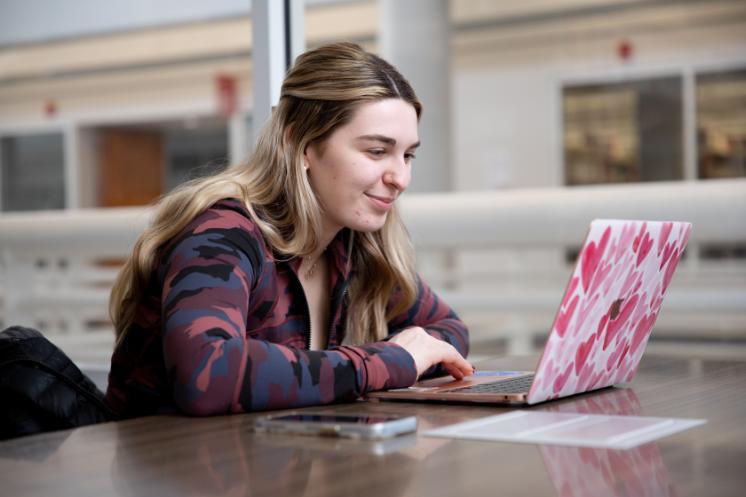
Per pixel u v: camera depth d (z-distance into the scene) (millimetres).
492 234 3002
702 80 5551
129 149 6590
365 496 540
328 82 1050
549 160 6039
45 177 6488
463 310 3801
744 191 2502
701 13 5488
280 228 1071
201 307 898
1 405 981
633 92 5758
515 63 6094
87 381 1071
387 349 960
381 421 724
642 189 2695
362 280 1190
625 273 891
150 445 706
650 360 1270
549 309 3627
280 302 1060
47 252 2947
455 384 998
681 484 557
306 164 1074
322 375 897
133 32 5898
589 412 833
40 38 3447
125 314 1051
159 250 1011
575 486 557
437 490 551
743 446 664
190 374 852
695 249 4430
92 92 6352
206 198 1009
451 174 5203
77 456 668
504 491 547
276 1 1495
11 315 2973
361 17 5949
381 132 1043
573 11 5801
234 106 6074
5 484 587
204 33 5906
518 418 789
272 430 751
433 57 5109
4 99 6496
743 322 3590
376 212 1073
